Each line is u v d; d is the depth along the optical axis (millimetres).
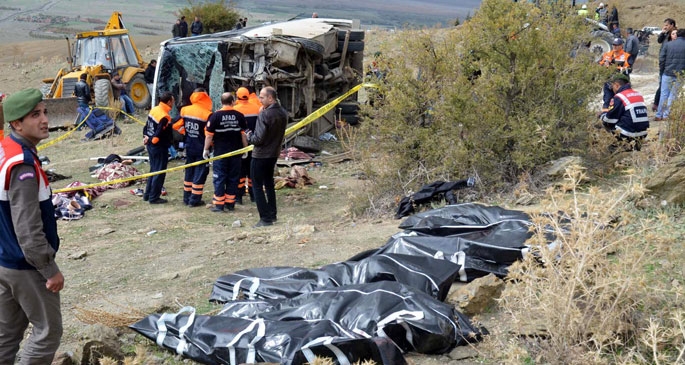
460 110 8141
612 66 8312
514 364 3811
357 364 3857
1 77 31109
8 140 3678
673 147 7504
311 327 4262
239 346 4273
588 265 3910
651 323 3617
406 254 5488
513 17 8320
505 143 8086
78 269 7223
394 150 8844
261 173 8586
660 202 6156
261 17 141750
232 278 5621
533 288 4137
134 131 17750
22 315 3922
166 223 9305
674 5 30109
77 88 18344
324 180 11727
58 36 102812
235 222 9008
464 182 7980
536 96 8203
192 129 10305
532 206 7133
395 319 4242
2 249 3680
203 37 14305
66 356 4379
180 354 4484
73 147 16109
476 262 5371
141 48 39594
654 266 4871
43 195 3742
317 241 7273
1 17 141125
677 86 8711
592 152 8133
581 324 3842
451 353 4238
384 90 9047
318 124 14281
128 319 4965
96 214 10094
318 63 13977
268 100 8391
